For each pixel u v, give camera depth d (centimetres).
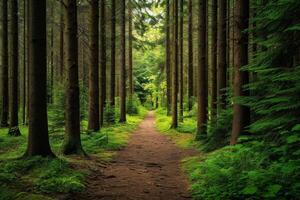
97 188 809
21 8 3075
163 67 4350
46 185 752
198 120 1795
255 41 955
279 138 805
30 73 981
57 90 1992
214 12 1986
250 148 849
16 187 727
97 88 1873
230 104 1364
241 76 1048
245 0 1052
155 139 2069
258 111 888
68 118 1212
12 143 1786
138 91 7350
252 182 628
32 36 965
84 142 1562
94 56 1858
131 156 1379
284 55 870
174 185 864
